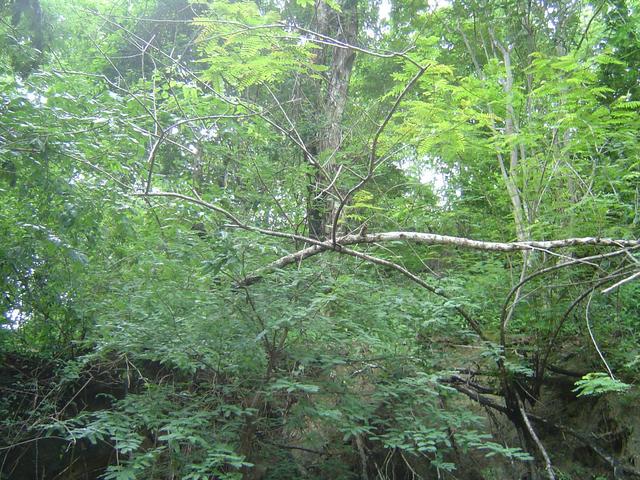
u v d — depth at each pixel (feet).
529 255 23.99
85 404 24.04
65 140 18.44
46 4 29.58
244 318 18.19
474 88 20.44
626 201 24.70
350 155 28.43
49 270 21.27
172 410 18.44
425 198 28.71
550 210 24.14
